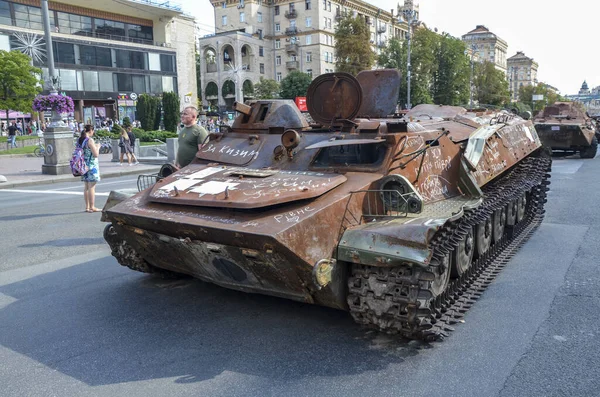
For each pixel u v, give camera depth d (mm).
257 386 4207
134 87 49781
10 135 31453
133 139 27406
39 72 37438
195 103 57312
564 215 10648
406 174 5320
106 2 45688
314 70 68312
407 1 77500
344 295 4840
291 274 4566
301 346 4910
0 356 4824
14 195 14789
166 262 5867
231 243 4527
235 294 6309
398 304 4535
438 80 51375
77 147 11570
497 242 7531
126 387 4238
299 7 68250
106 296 6332
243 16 69562
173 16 52094
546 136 21062
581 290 6277
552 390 4055
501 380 4223
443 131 6090
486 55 117500
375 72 7887
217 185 5273
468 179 6129
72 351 4902
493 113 10023
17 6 41969
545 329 5191
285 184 4996
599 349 4734
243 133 6766
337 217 4645
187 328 5367
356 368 4469
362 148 5484
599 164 19406
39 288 6672
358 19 44594
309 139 5996
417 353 4727
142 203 5441
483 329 5223
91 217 11188
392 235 4391
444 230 4785
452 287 5801
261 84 58969
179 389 4184
